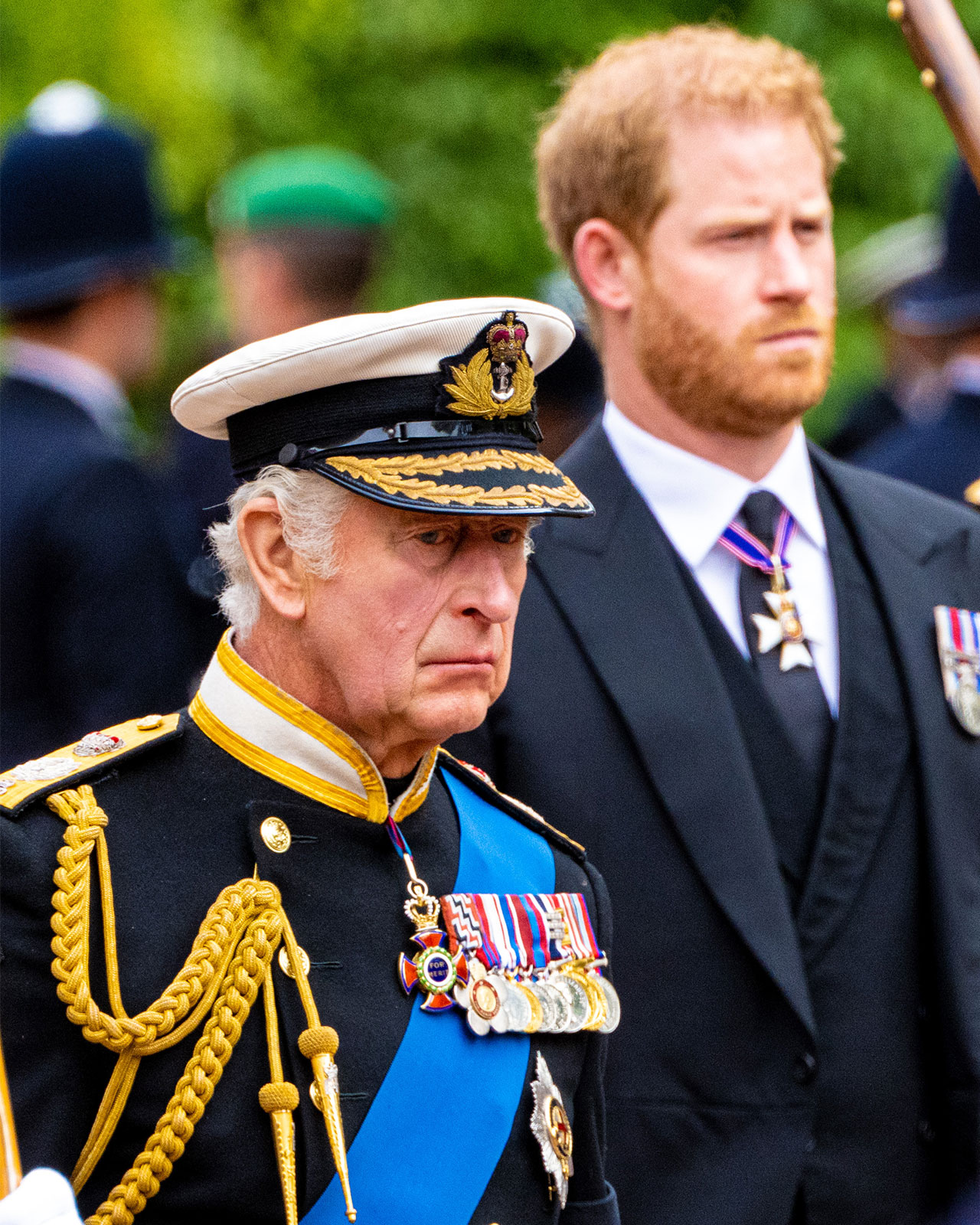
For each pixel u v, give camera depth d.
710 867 10.69
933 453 16.67
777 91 11.20
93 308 16.75
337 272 19.97
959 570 12.03
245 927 8.19
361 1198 8.03
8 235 16.75
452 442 8.34
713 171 11.05
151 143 18.48
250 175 20.70
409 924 8.64
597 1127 9.29
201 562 17.19
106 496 15.45
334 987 8.32
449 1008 8.49
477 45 45.78
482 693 8.44
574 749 10.87
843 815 11.03
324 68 45.31
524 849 9.41
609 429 11.80
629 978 10.65
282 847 8.43
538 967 8.90
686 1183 10.50
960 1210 11.05
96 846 8.20
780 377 11.06
